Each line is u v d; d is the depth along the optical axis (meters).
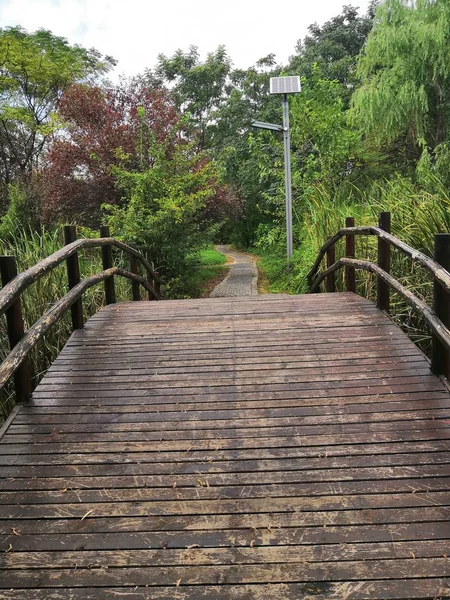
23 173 16.69
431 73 10.44
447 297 3.12
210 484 2.38
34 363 4.21
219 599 1.79
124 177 9.69
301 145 12.23
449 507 2.18
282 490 2.32
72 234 4.39
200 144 22.08
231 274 14.94
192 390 3.26
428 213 5.03
